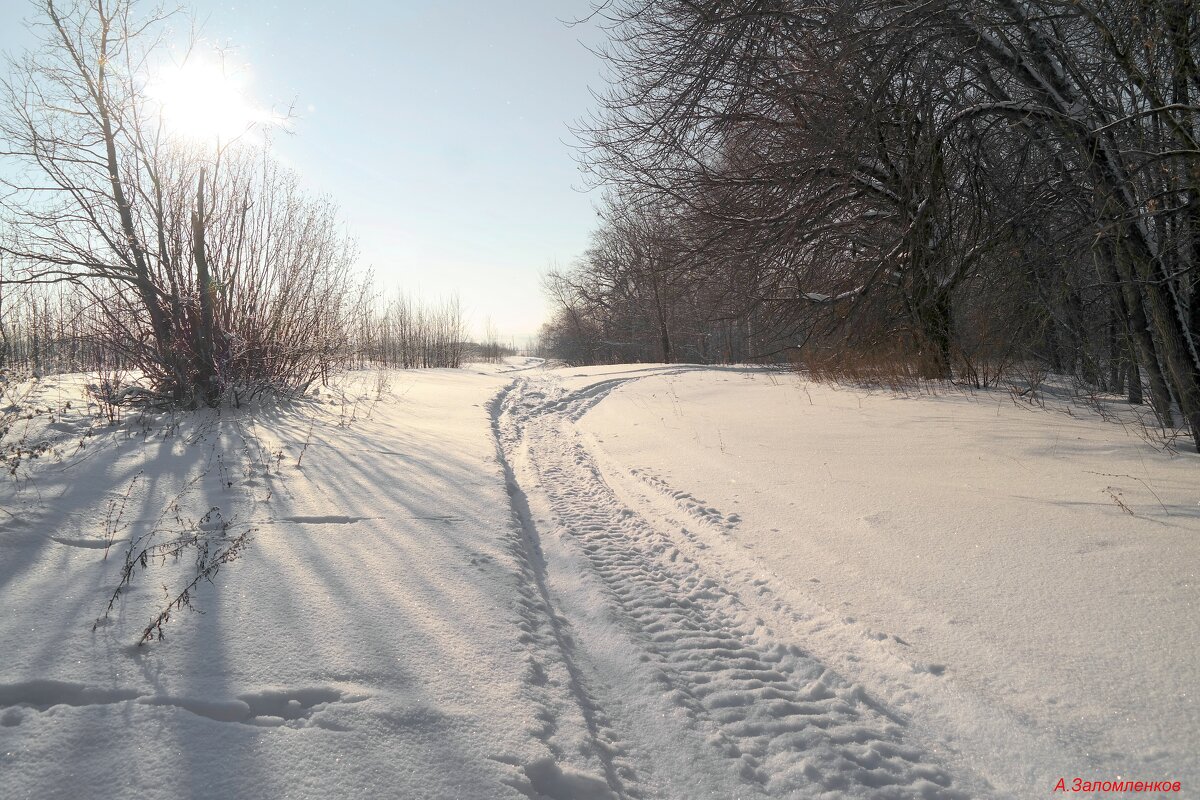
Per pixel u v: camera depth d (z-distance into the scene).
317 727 2.10
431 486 5.24
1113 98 6.26
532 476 6.40
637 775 2.18
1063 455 5.97
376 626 2.81
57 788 1.76
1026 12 6.31
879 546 4.07
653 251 14.13
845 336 13.67
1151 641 2.71
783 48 8.87
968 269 9.66
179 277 7.62
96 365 8.81
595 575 3.84
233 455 5.57
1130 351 6.98
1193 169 5.47
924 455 6.33
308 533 3.89
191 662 2.38
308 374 10.38
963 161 8.55
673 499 5.47
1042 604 3.12
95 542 3.53
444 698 2.34
